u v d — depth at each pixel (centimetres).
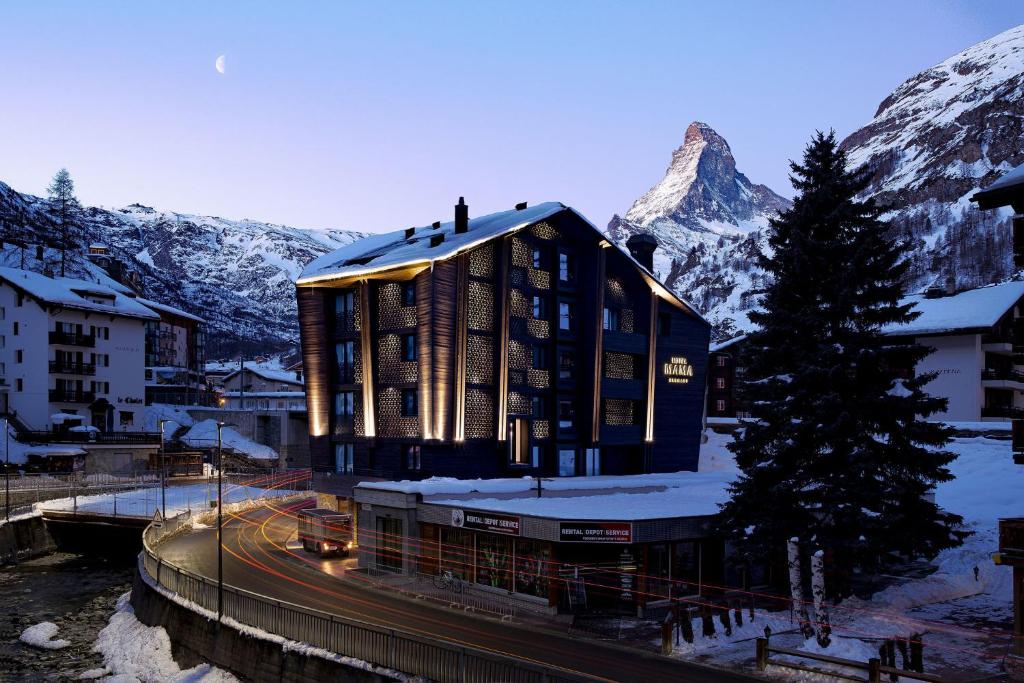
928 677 2305
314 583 4159
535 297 6003
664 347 6794
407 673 2511
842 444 3397
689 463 6925
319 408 6075
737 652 2838
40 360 8962
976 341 7981
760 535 3478
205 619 3403
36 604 4984
